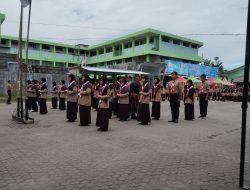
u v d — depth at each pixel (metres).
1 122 12.20
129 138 9.16
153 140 8.94
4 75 28.30
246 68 4.88
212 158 7.01
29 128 10.80
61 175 5.62
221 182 5.37
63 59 52.66
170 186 5.12
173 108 13.18
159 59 41.34
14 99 25.05
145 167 6.18
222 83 37.69
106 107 10.38
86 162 6.48
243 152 5.02
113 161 6.58
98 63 52.81
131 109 14.22
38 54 50.34
